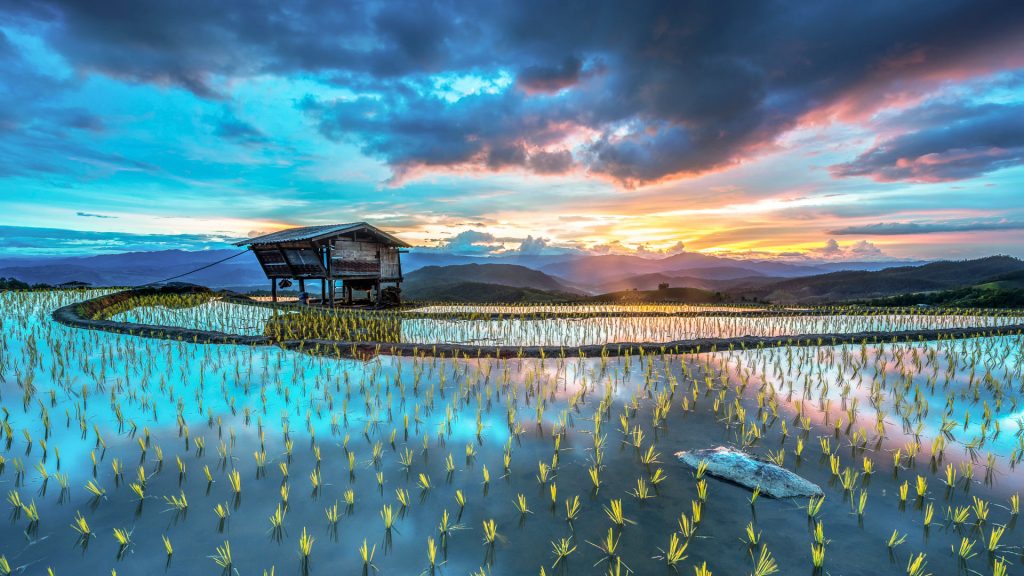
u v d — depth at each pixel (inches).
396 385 401.4
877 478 239.1
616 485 233.8
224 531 195.9
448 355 515.5
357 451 270.8
